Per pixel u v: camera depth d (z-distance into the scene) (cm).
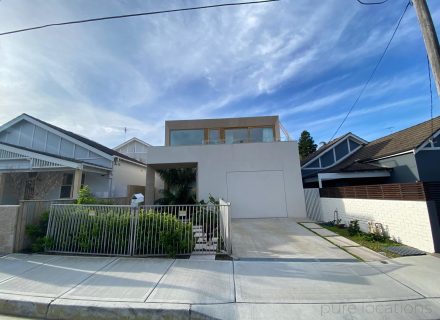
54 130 1495
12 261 554
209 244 640
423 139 1155
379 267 527
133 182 1736
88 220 632
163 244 600
